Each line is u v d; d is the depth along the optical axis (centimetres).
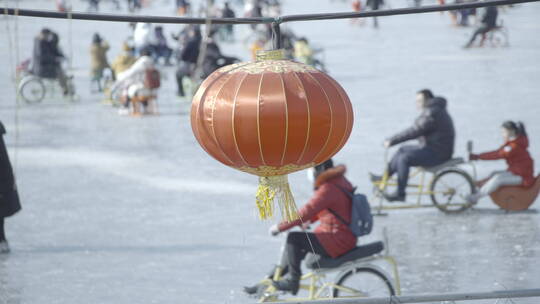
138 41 4247
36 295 1292
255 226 1681
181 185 2055
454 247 1513
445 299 839
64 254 1511
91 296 1284
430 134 1752
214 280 1352
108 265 1442
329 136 730
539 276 1330
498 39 4966
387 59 4516
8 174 1480
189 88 3769
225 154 748
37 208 1848
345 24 6888
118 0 9369
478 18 4897
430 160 1750
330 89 732
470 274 1351
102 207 1852
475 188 1775
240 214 1780
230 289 1305
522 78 3656
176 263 1446
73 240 1602
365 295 1123
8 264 1451
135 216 1773
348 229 1132
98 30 6619
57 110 3297
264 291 1161
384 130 2669
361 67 4219
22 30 6309
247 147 724
